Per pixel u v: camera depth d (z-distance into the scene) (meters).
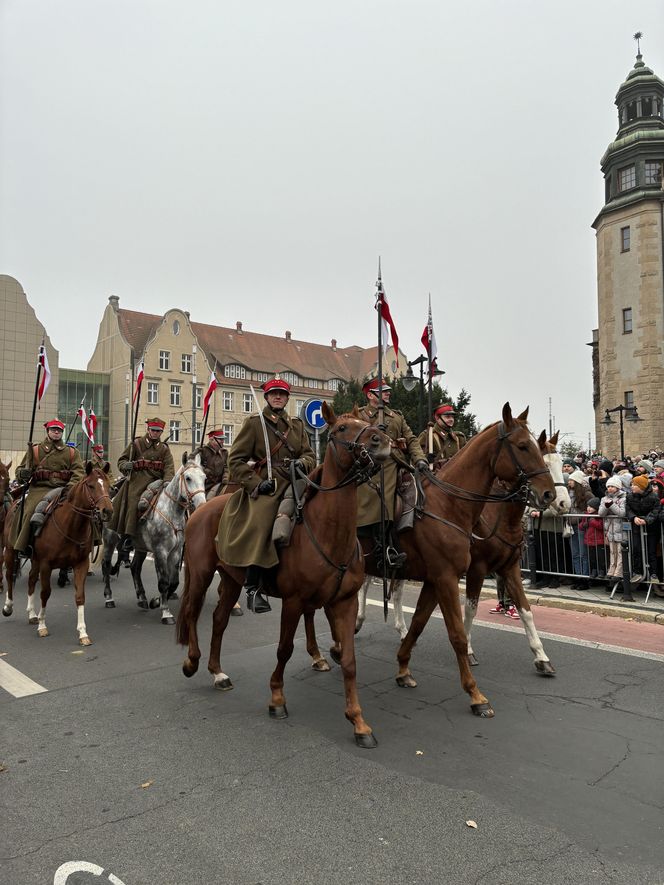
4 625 8.55
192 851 3.29
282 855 3.25
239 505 5.35
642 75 38.72
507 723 5.01
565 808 3.71
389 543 5.85
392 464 6.11
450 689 5.86
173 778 4.10
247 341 61.22
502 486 6.27
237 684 6.04
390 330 9.20
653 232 35.75
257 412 5.28
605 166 39.22
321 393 60.69
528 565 10.67
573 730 4.86
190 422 53.94
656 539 9.18
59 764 4.32
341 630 4.85
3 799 3.85
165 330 53.75
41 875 3.09
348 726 4.97
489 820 3.58
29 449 8.98
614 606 8.74
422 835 3.42
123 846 3.33
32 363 51.91
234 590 5.91
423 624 5.88
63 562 7.85
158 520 8.74
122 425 53.22
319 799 3.81
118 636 7.93
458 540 5.50
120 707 5.42
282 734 4.82
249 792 3.90
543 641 7.46
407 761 4.34
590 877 3.08
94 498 7.62
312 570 4.81
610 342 37.34
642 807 3.73
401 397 32.06
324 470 4.91
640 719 5.07
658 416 35.03
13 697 5.69
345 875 3.08
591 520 9.62
